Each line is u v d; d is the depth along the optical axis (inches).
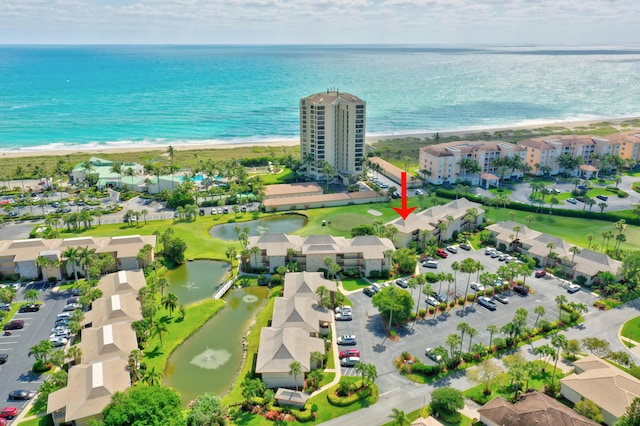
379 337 5118.1
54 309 5679.1
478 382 4382.4
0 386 4387.3
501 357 4749.0
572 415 3695.9
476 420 3939.5
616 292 5944.9
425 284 6117.1
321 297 5467.5
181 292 6176.2
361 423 3922.2
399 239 7224.4
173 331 5260.8
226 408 4018.2
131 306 5349.4
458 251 7249.0
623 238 6879.9
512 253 7135.8
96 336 4726.9
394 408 4025.6
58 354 4443.9
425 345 4968.0
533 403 3870.6
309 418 3969.0
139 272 6117.1
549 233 7859.3
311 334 4995.1
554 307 5679.1
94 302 5413.4
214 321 5561.0
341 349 4909.0
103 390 3969.0
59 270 6368.1
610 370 4195.4
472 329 4761.3
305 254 6471.5
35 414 4037.9
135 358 4451.3
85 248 6407.5
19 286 6245.1
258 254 6633.9
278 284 6323.8
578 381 4158.5
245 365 4717.0
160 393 3900.1
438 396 3976.4
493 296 5910.4
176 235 7869.1
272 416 3988.7
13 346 4970.5
